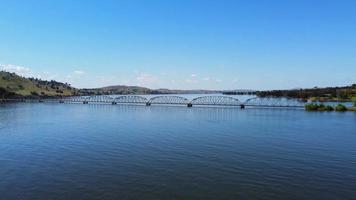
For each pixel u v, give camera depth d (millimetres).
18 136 64250
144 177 35500
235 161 42812
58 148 51625
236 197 29625
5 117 104938
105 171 37875
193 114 125500
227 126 83500
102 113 129500
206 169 38812
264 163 41719
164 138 62438
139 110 150375
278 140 59906
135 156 45812
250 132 71375
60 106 174875
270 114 122750
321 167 39844
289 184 33281
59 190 31234
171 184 33156
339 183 33656
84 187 32125
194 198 29406
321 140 59844
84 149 50844
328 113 123812
